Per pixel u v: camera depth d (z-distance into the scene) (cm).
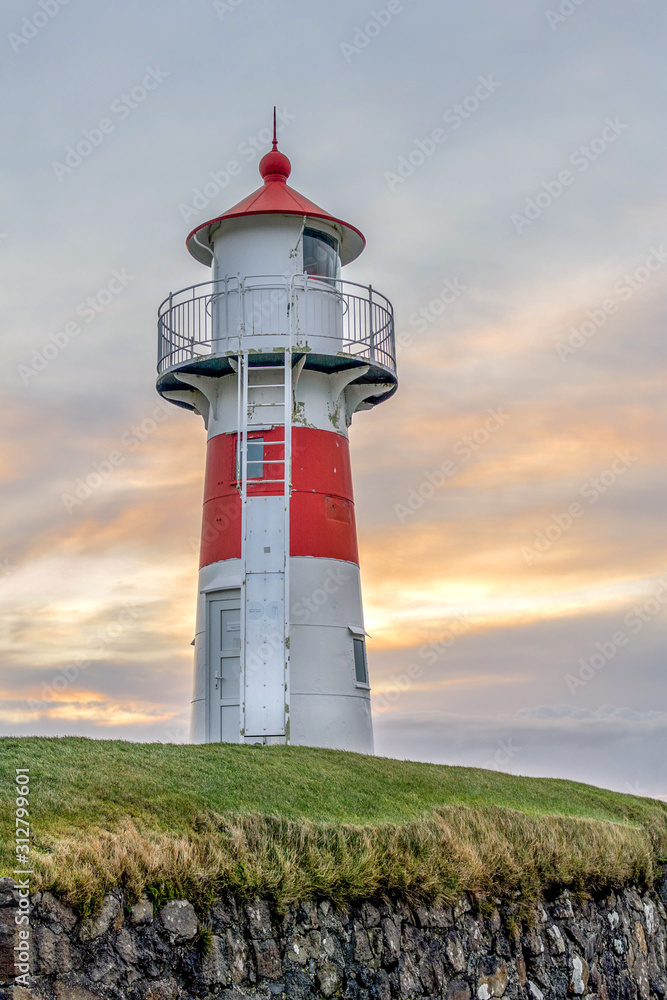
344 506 2970
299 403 2955
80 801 1812
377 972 1831
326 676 2820
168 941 1636
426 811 2184
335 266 3092
